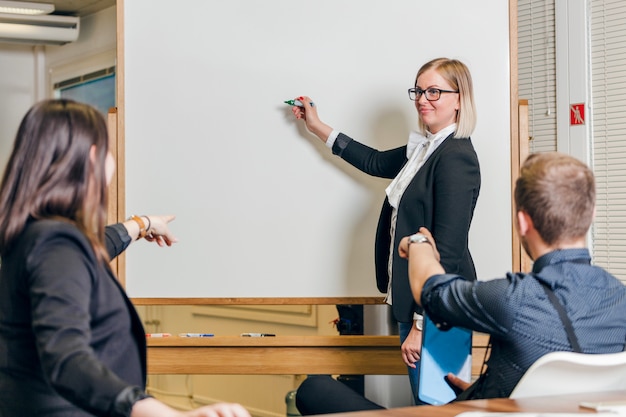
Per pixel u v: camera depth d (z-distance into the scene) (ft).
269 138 9.95
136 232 6.35
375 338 9.66
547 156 5.18
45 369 3.67
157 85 9.95
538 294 4.84
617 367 4.57
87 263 4.20
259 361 9.66
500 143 9.67
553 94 12.33
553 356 4.39
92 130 4.55
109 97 16.78
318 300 9.91
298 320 10.42
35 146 4.45
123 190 9.90
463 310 4.98
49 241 4.12
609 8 11.53
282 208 9.94
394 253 8.07
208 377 12.94
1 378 4.31
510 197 9.66
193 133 9.95
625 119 11.35
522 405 4.31
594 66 11.77
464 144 8.03
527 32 12.68
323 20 9.89
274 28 9.93
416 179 8.06
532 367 4.48
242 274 9.95
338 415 4.06
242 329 11.12
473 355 9.45
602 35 11.64
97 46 17.04
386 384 10.07
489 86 9.69
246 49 9.94
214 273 9.95
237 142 9.95
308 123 9.72
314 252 9.93
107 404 3.55
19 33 16.20
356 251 9.86
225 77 9.96
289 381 11.62
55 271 3.97
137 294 9.96
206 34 9.95
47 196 4.37
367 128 9.85
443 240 7.67
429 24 9.78
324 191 9.91
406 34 9.81
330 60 9.88
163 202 9.94
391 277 8.32
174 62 9.95
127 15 9.96
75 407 4.27
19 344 4.25
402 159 9.19
